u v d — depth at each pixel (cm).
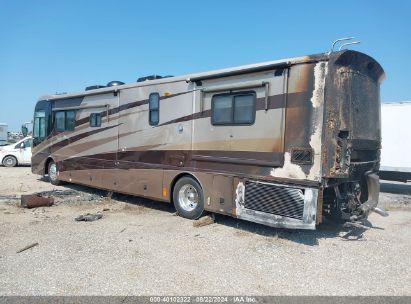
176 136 822
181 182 819
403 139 1258
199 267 529
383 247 642
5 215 818
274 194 649
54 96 1248
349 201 673
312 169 604
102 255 569
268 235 696
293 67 629
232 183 715
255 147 679
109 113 1002
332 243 657
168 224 764
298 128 621
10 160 2016
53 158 1262
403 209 1016
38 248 597
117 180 977
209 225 761
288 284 478
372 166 754
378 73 740
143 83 900
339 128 618
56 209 895
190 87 793
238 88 701
